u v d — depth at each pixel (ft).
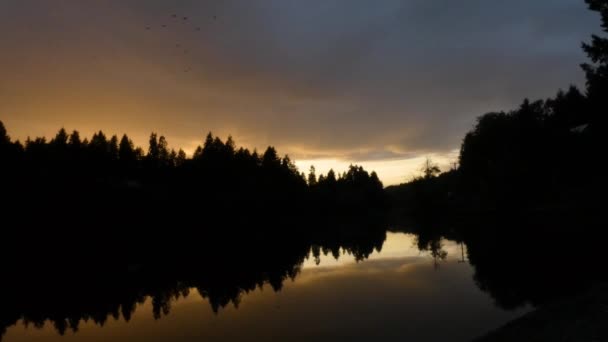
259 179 313.12
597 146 125.70
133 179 293.43
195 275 91.97
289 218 316.19
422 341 40.60
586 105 123.85
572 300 40.60
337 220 344.90
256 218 272.31
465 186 268.82
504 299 55.01
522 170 194.70
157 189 265.75
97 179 226.99
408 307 53.83
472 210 245.24
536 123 213.46
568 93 229.45
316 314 53.06
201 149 321.93
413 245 134.51
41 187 181.27
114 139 320.29
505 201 202.69
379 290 65.92
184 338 46.44
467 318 47.50
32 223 155.22
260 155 379.96
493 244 114.83
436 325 45.47
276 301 62.13
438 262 92.17
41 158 231.30
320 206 377.09
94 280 89.15
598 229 119.55
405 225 253.65
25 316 60.23
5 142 211.41
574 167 160.86
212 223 234.99
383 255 112.57
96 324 54.49
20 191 170.91
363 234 200.34
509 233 138.92
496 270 75.87
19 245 137.80
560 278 63.82
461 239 138.72
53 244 143.33
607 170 132.87
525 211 191.72
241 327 49.32
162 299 68.39
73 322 56.03
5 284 85.40
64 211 171.53
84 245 146.30
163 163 315.37
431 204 326.24
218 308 59.62
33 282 87.76
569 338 29.53
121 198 211.20
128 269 102.73
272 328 48.06
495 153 235.40
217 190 284.82
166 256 125.59
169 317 56.08
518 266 77.77
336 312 53.42
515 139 215.51
